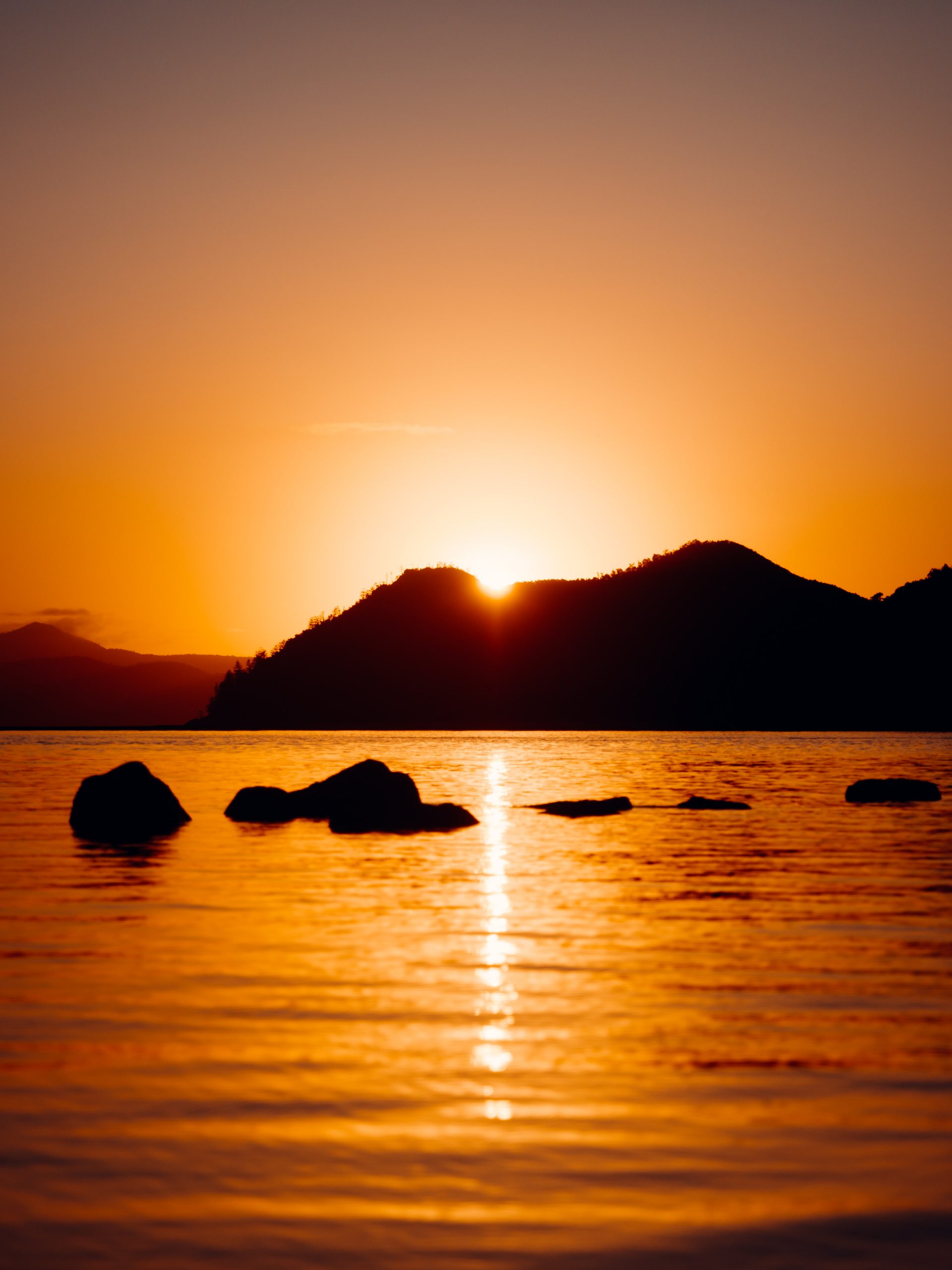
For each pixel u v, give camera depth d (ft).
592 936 50.75
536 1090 30.35
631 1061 32.81
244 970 43.50
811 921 54.60
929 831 97.60
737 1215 23.29
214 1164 25.59
